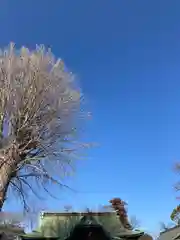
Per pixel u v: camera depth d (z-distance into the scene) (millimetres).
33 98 15156
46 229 17641
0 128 14531
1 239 16516
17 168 14258
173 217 42375
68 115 16422
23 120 14727
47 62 16516
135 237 17453
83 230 15289
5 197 13758
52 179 15484
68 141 16203
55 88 16031
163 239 34969
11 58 15930
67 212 17953
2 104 14922
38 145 14828
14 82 15297
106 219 17688
